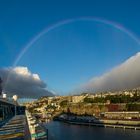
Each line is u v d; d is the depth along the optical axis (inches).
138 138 5905.5
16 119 4461.1
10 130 2519.7
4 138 2028.8
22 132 2249.0
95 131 7440.9
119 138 5964.6
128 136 6279.5
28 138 1771.7
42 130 1563.7
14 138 1972.2
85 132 7145.7
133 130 7618.1
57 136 6254.9
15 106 7810.0
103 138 6008.9
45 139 1512.1
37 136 1587.1
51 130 7637.8
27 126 2667.3
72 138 5949.8
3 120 4325.8
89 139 5831.7
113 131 7421.3
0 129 2679.6
